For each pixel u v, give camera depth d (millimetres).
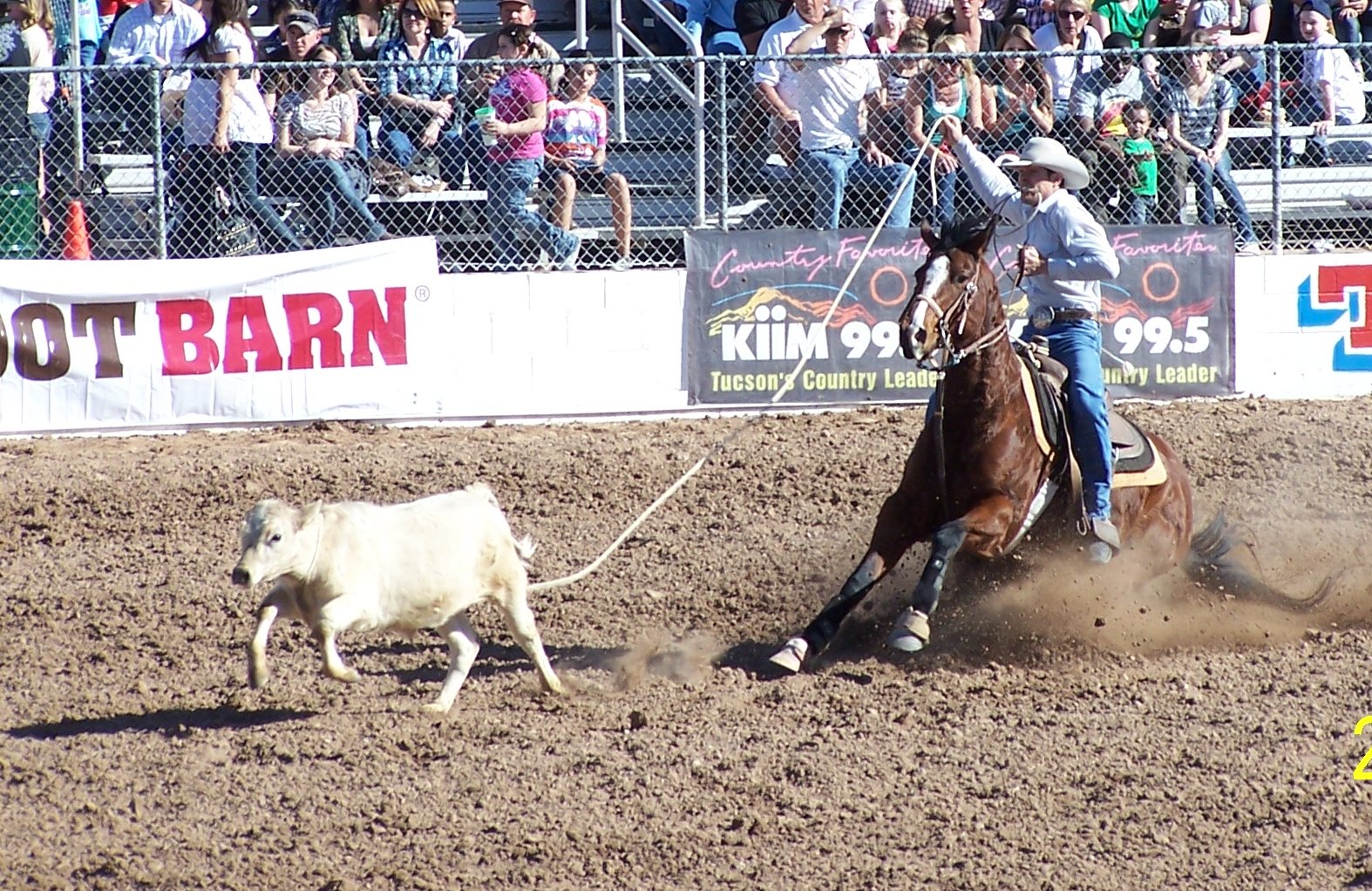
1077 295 12406
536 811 9648
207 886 8836
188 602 13789
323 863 9070
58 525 16125
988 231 11414
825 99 20172
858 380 20328
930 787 9938
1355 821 9438
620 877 8922
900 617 11477
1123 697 11430
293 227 20516
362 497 16922
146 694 11680
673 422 20047
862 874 8914
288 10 22234
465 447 18734
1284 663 12133
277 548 9562
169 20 21781
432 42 21562
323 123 20297
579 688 11633
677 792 9891
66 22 22750
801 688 11625
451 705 11047
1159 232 20438
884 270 20250
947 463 11844
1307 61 22234
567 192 20438
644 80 24594
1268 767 10156
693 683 11734
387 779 10086
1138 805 9695
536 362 20141
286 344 19891
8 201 20031
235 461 18156
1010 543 11945
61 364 19641
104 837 9383
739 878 8898
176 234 20250
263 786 10000
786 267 20188
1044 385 12023
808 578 14461
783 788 9930
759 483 17344
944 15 22172
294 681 11898
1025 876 8875
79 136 19875
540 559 15031
